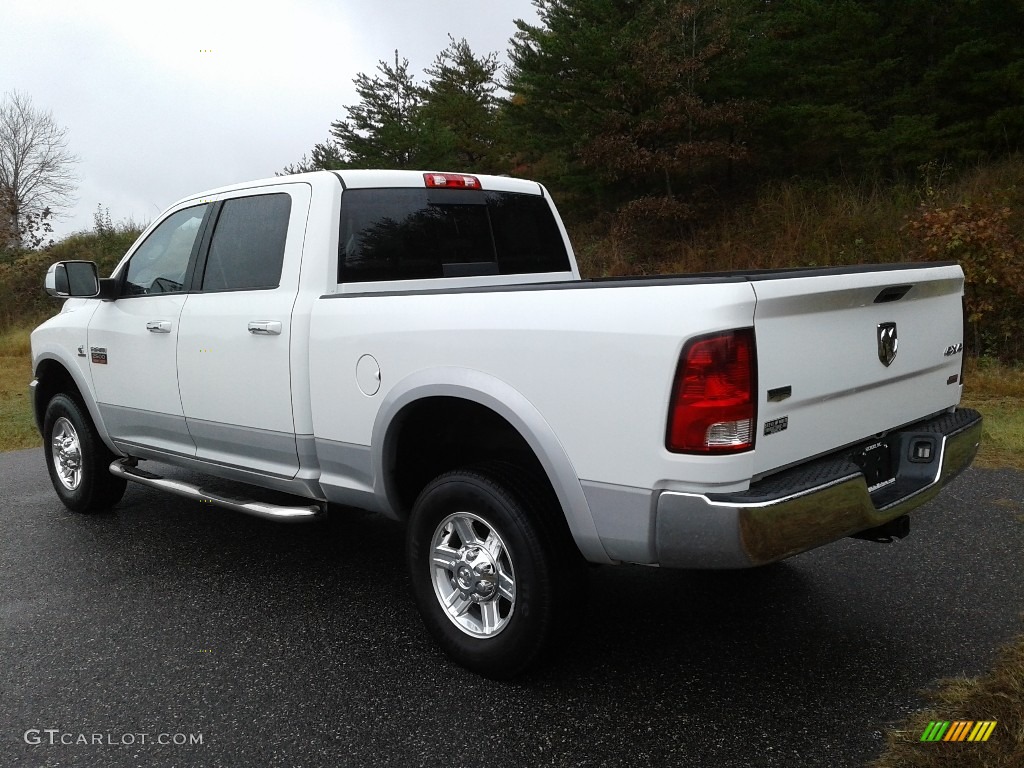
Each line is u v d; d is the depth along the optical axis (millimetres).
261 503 4121
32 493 6332
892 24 15109
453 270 4355
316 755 2799
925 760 2584
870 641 3459
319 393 3744
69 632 3818
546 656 3141
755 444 2631
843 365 2951
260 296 4016
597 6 16938
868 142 14516
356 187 3990
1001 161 13414
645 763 2689
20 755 2850
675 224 16281
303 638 3693
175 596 4207
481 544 3264
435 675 3330
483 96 24812
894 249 12008
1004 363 9781
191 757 2811
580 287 2879
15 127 39281
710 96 15898
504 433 3594
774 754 2701
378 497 3619
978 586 3941
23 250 27531
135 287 4863
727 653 3422
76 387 5645
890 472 3338
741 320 2562
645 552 2768
